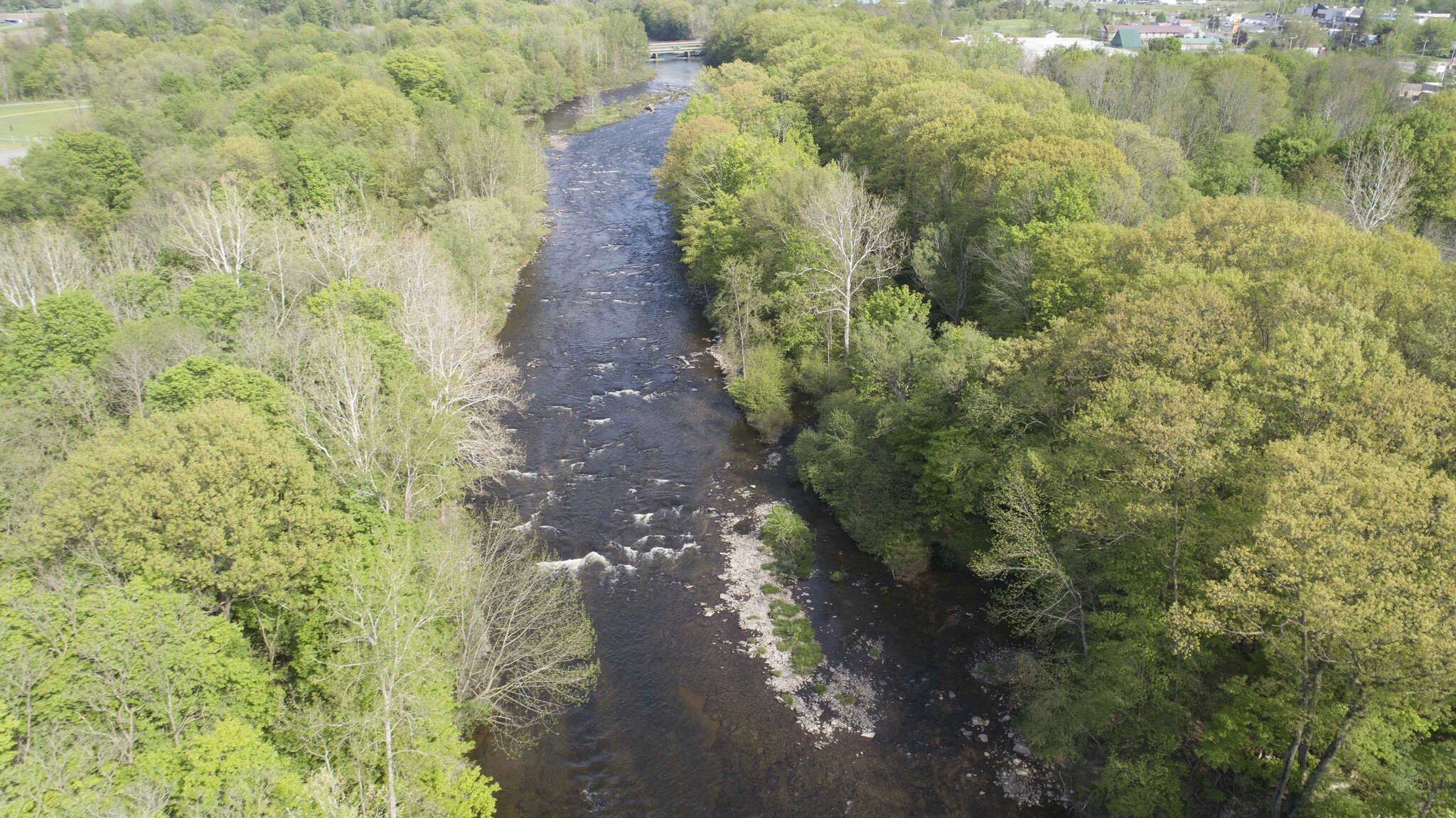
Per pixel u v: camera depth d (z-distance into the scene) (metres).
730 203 88.88
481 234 88.94
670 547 56.59
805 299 72.00
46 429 49.75
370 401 45.00
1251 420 34.97
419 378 53.34
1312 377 35.78
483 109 132.25
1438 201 73.69
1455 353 39.09
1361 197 72.19
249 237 74.75
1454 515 27.38
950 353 53.00
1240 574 29.66
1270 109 107.12
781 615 50.56
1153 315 42.75
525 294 97.31
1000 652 47.03
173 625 31.53
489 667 40.66
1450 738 32.31
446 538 42.31
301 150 96.81
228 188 78.00
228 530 35.84
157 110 114.81
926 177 84.31
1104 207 63.56
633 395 75.94
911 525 55.00
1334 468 29.36
